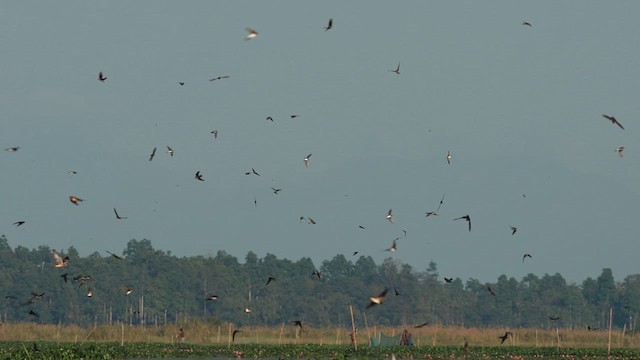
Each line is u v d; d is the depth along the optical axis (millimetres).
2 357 61062
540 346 95125
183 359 71375
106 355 65375
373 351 79250
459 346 91000
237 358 72250
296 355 75688
